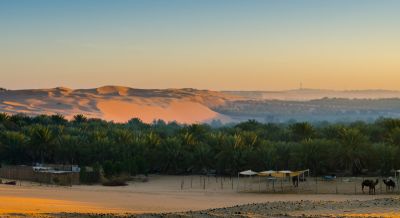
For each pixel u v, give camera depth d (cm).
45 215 3070
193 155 10950
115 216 3142
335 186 8319
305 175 9962
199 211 3794
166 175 10975
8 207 3672
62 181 8881
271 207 4006
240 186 8681
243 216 3319
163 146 11256
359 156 9631
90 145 11775
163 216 3228
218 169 10762
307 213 3606
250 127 14688
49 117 18338
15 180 8975
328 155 9800
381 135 12169
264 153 10069
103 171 9862
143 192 7369
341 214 3512
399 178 8388
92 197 5825
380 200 4459
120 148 11619
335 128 12094
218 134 11819
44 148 11994
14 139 12100
